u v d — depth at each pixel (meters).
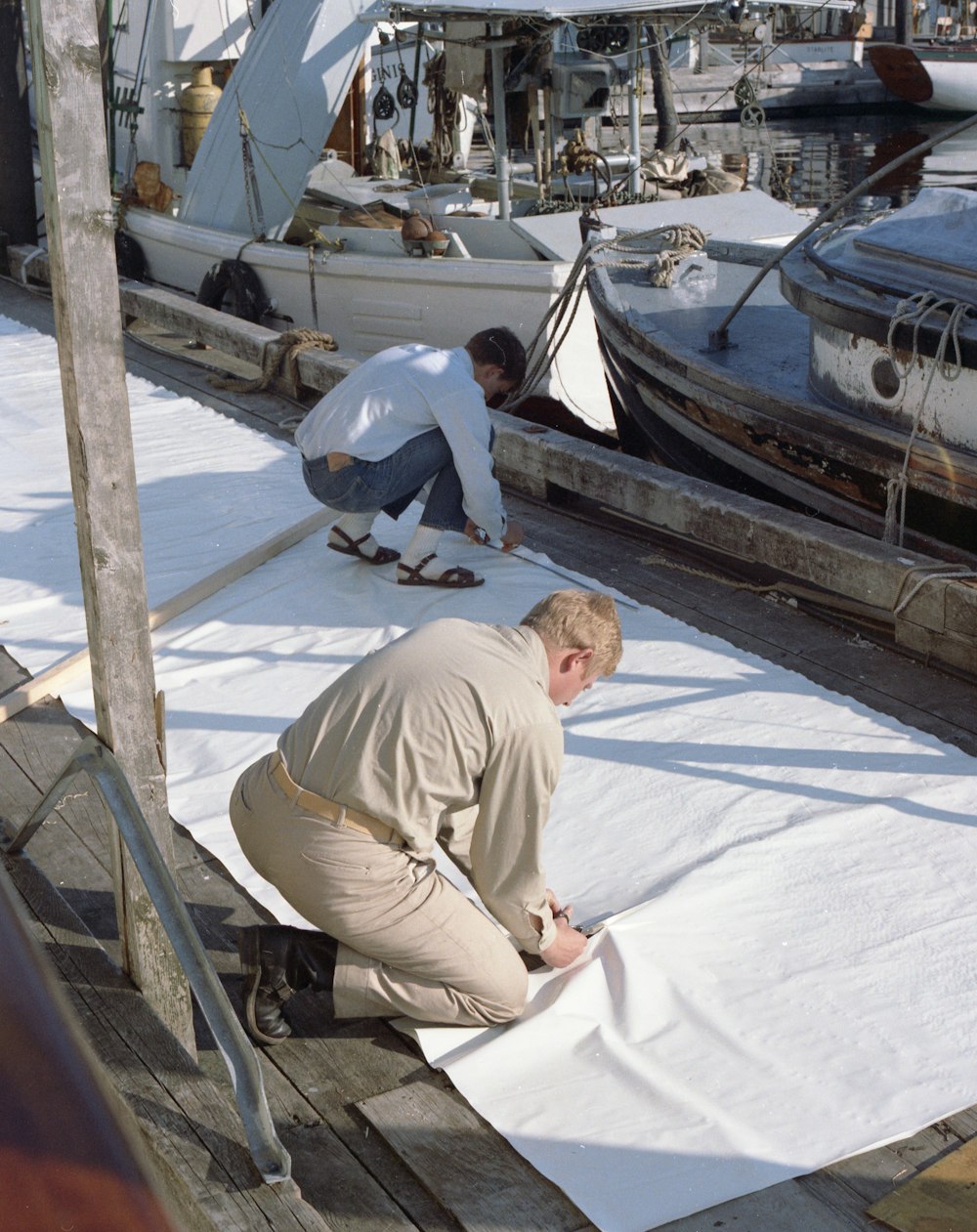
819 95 36.62
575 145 10.55
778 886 3.29
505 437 6.39
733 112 34.50
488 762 2.58
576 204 10.34
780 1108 2.58
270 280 10.83
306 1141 2.55
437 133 11.99
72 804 3.72
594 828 3.63
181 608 5.10
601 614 2.66
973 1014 2.83
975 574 4.43
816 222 6.52
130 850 2.42
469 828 2.86
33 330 10.11
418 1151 2.51
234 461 6.89
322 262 10.21
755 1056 2.72
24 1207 1.06
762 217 10.21
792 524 4.97
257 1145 2.27
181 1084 2.48
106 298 2.32
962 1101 2.60
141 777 2.60
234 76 11.73
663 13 9.49
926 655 4.52
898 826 3.54
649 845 3.52
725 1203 2.36
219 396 8.28
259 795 2.69
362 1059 2.77
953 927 3.12
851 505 5.85
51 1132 1.13
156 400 8.13
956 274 5.30
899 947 3.05
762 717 4.17
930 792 3.70
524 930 2.80
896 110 37.16
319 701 2.67
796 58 37.34
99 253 2.29
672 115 11.62
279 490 6.41
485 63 9.86
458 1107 2.62
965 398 5.12
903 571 4.50
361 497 5.00
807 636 4.75
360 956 2.73
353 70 11.43
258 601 5.19
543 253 9.59
